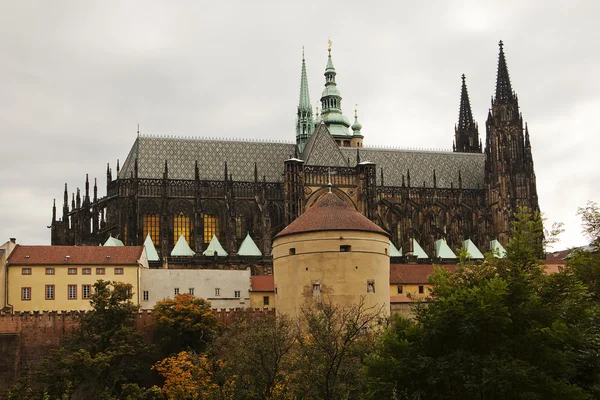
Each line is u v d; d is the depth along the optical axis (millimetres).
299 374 102312
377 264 163875
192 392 110062
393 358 95500
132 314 168125
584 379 94000
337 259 160125
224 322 178125
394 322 109125
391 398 89438
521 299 94750
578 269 118812
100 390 138875
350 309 144500
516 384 84250
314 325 111625
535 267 103500
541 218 108000
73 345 159625
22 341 166875
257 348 103812
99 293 165000
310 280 160500
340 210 166375
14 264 184625
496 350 89750
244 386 102250
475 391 86875
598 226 140500
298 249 163000
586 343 94500
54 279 186625
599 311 102875
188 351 159250
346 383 101312
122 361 159500
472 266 105312
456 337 92812
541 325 91062
